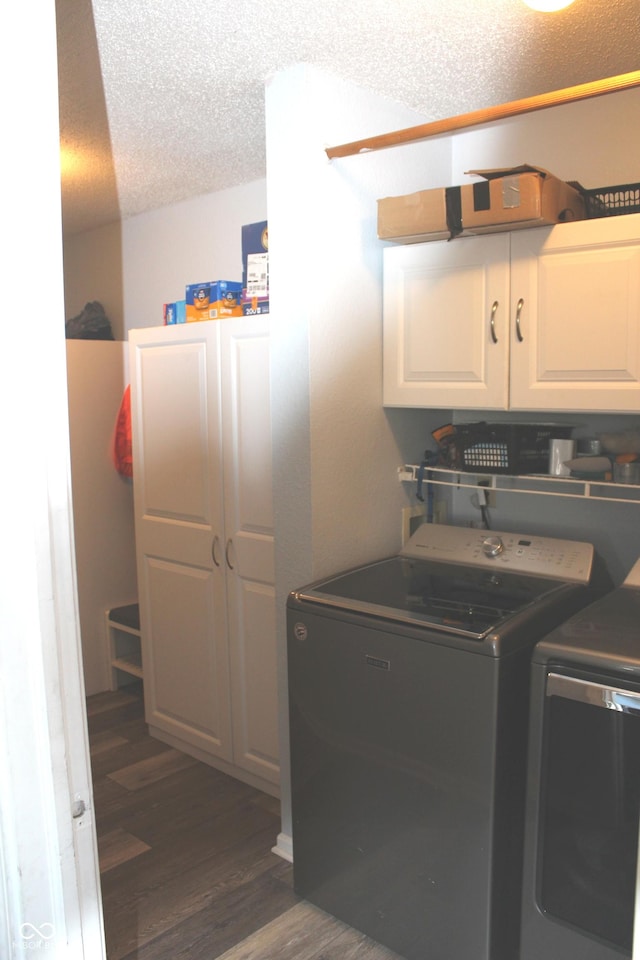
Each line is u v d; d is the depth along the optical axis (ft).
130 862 7.77
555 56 6.49
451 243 7.15
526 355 6.84
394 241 7.40
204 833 8.27
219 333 8.59
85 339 12.62
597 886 5.35
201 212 11.35
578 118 7.51
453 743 5.88
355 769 6.57
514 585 6.98
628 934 5.23
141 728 10.87
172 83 6.93
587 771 5.29
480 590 6.84
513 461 7.16
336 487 7.45
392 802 6.34
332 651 6.58
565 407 6.68
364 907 6.68
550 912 5.64
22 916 3.42
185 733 9.98
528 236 6.66
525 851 5.68
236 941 6.67
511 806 5.97
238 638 8.96
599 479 6.99
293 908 7.11
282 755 7.82
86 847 3.64
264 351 8.13
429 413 8.62
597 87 5.18
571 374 6.60
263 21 5.73
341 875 6.82
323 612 6.60
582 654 5.22
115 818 8.56
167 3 5.39
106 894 7.28
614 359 6.33
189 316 9.46
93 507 11.94
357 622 6.35
